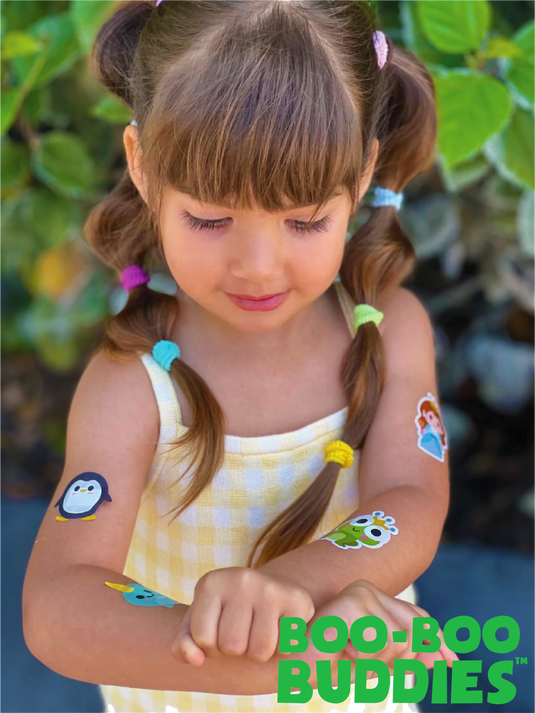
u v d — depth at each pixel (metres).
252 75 0.41
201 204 0.43
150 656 0.40
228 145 0.41
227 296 0.45
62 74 0.94
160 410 0.52
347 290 0.58
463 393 1.18
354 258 0.58
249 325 0.46
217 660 0.39
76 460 0.50
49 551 0.46
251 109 0.41
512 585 0.96
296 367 0.55
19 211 1.00
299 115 0.41
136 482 0.50
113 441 0.50
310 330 0.56
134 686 0.41
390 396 0.55
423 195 1.01
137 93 0.49
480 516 1.12
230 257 0.43
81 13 0.72
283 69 0.42
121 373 0.52
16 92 0.78
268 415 0.54
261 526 0.54
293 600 0.37
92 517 0.47
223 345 0.54
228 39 0.43
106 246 0.59
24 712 0.84
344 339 0.57
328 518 0.56
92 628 0.41
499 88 0.66
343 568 0.44
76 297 1.10
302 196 0.42
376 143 0.51
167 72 0.44
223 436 0.52
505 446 1.16
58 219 0.97
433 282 1.13
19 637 0.93
